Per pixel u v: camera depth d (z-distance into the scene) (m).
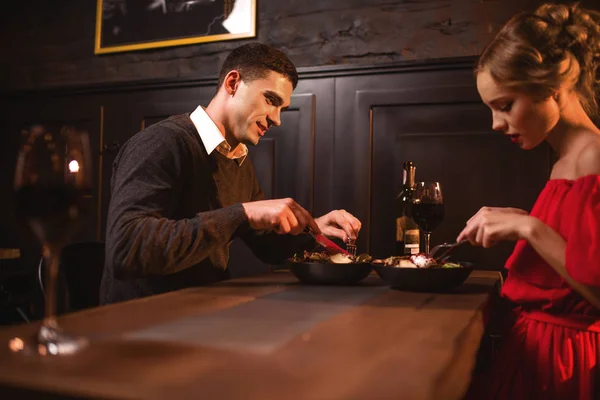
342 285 1.30
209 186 1.64
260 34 2.49
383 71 2.25
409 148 2.24
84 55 2.81
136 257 1.24
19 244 2.85
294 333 0.72
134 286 1.53
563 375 1.06
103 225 2.71
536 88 1.06
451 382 0.57
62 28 2.87
